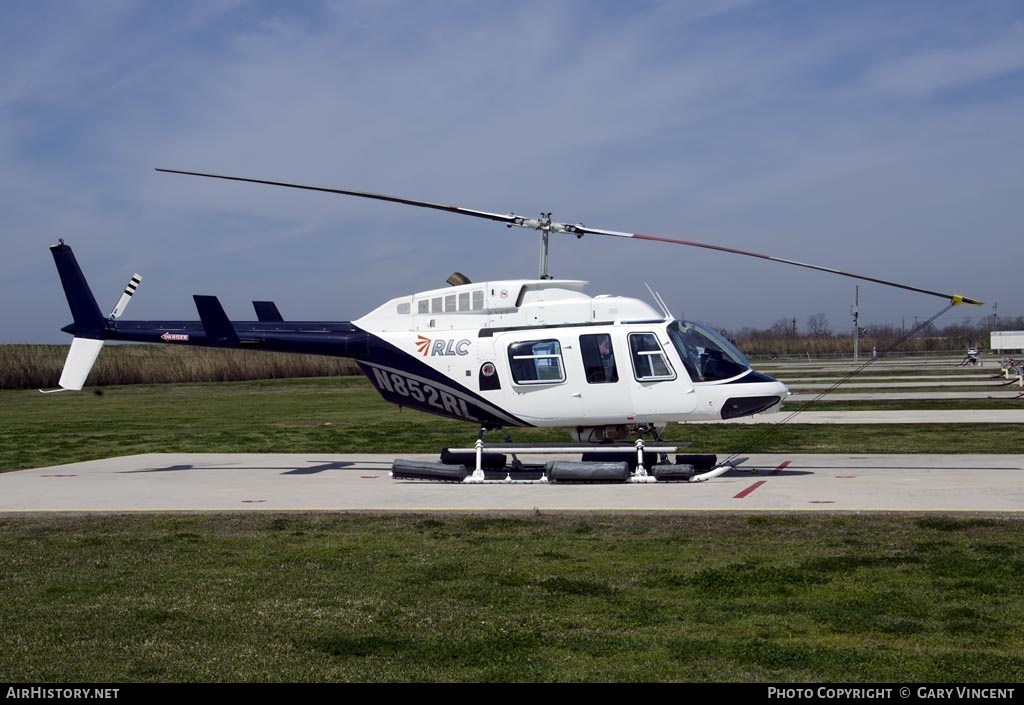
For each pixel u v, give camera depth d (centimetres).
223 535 1129
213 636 741
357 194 1484
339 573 936
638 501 1281
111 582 911
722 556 970
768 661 667
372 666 672
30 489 1532
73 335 1809
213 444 2380
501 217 1551
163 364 6556
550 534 1093
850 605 793
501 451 1562
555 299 1627
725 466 1616
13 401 4638
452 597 843
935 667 649
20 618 793
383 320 1708
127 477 1702
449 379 1628
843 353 13500
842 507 1187
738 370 1561
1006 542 993
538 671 657
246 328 1744
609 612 790
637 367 1549
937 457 1784
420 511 1228
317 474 1728
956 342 14475
